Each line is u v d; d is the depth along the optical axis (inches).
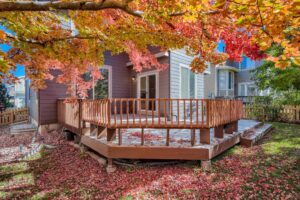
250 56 141.0
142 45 189.6
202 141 190.4
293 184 139.6
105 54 405.4
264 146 240.2
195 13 94.9
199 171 167.3
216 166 177.3
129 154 176.4
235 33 133.4
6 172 179.0
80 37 150.6
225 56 159.3
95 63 180.1
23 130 354.6
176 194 133.4
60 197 135.7
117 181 155.9
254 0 62.1
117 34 158.4
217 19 123.2
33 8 95.0
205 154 172.9
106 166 184.5
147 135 234.2
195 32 153.0
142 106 403.9
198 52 165.5
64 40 150.8
